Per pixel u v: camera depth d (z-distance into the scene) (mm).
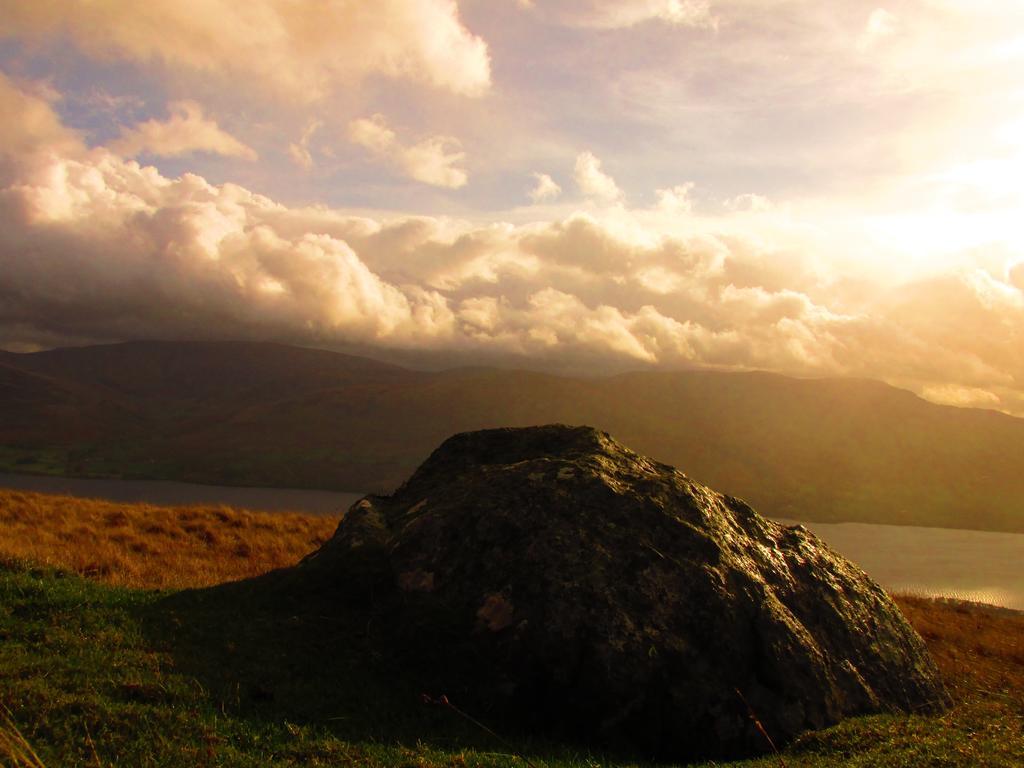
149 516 26734
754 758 11703
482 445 18750
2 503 24859
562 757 10789
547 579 13117
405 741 10359
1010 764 10867
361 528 16094
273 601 14281
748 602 13484
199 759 8367
